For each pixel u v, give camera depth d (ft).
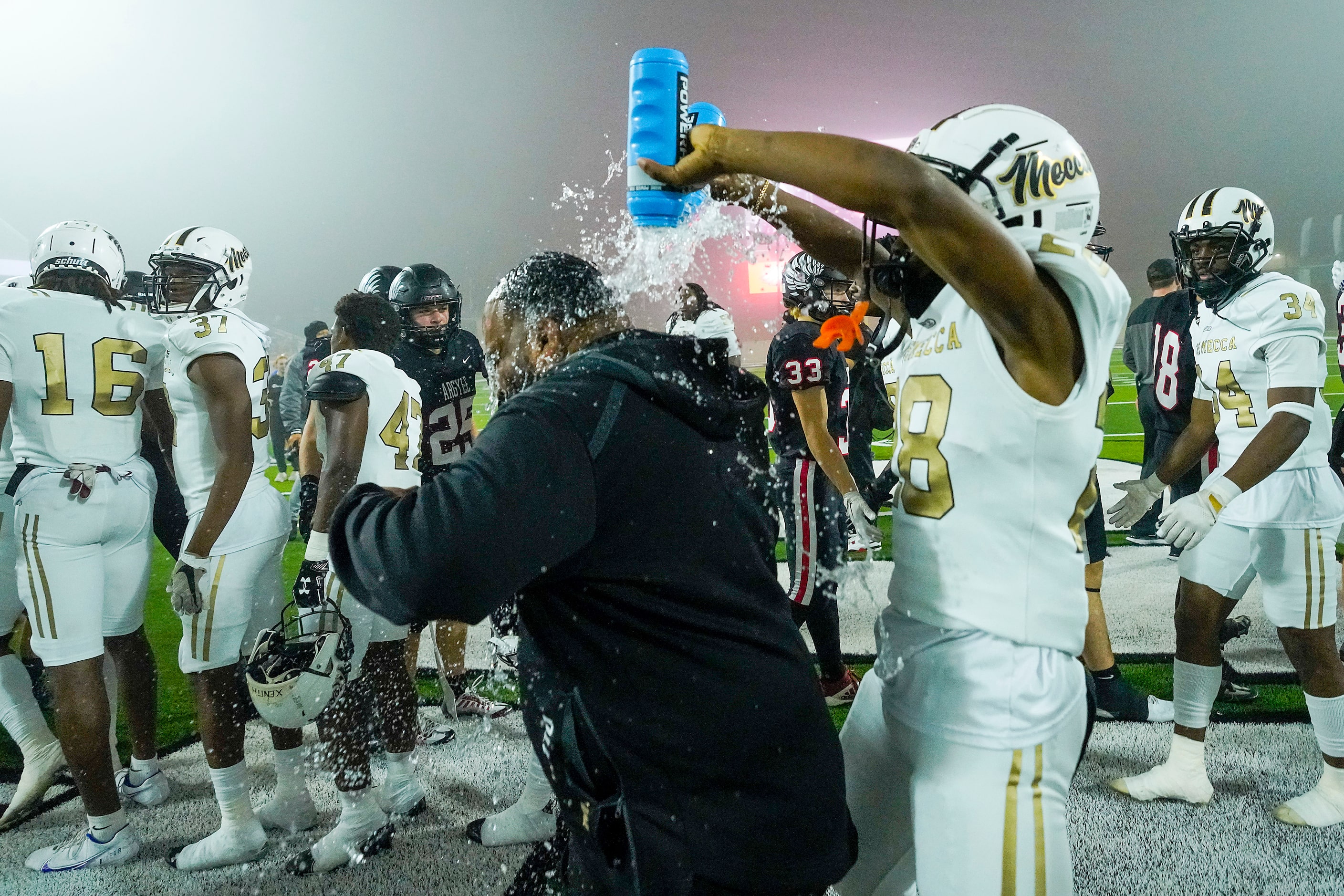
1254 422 8.37
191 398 8.46
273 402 33.96
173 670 13.39
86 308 8.87
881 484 9.56
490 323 4.64
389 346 9.08
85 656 8.34
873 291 5.03
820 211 5.41
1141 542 19.88
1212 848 7.93
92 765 8.29
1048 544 4.40
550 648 3.99
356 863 8.21
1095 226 4.37
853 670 12.59
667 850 3.81
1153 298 18.30
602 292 4.49
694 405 3.93
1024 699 4.35
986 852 4.24
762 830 3.91
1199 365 8.88
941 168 4.22
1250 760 9.56
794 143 3.66
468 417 11.37
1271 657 12.48
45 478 8.36
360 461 8.04
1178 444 8.96
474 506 3.48
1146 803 8.79
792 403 11.00
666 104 4.01
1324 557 8.23
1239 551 8.34
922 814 4.49
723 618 3.94
